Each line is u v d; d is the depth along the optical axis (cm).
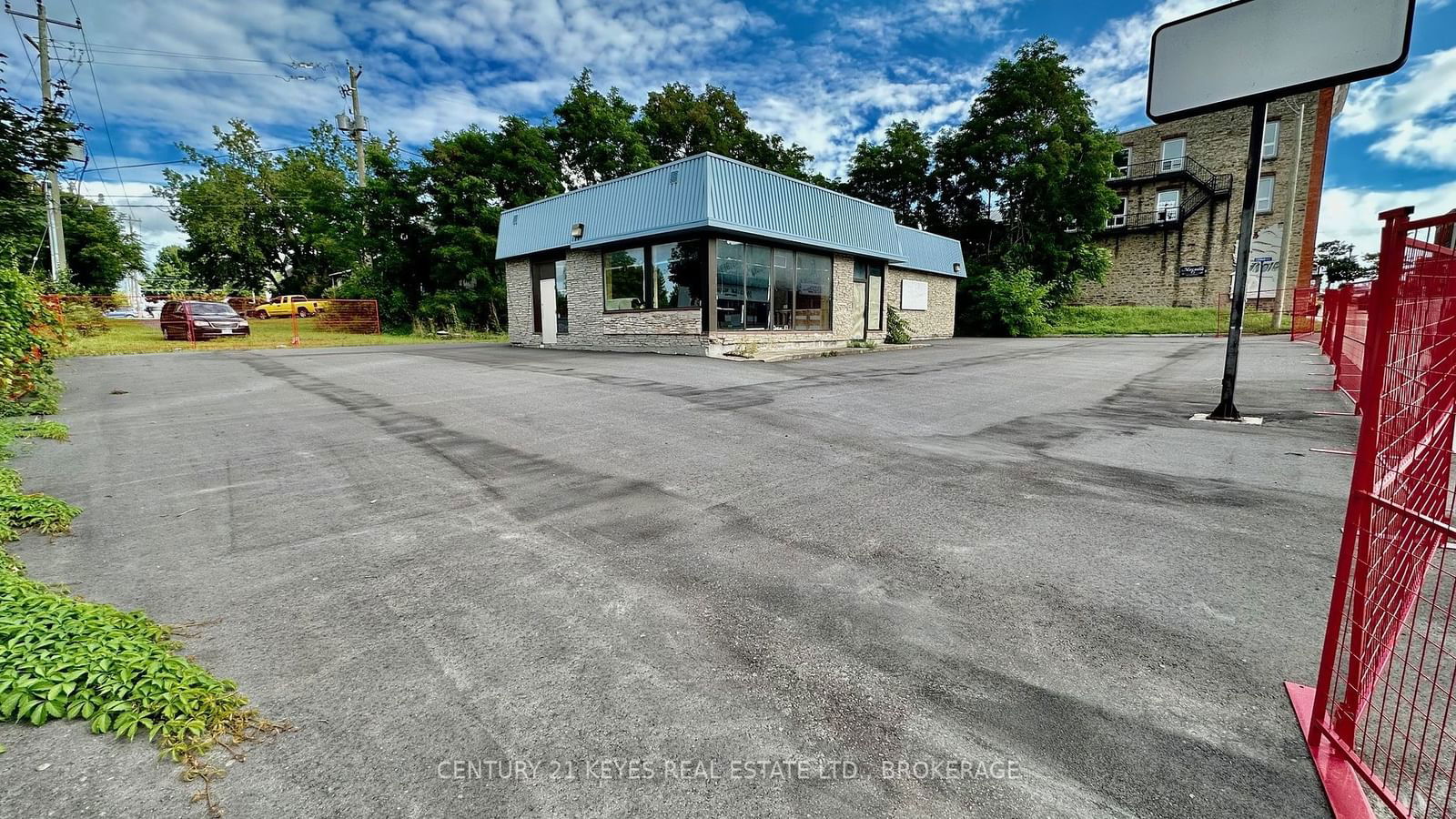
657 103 3094
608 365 1190
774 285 1491
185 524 356
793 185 1476
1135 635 239
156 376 1009
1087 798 161
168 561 306
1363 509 170
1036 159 2505
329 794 160
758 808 158
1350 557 169
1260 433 587
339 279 3722
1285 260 2080
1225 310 2716
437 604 265
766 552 321
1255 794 162
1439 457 302
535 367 1157
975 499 404
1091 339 2223
